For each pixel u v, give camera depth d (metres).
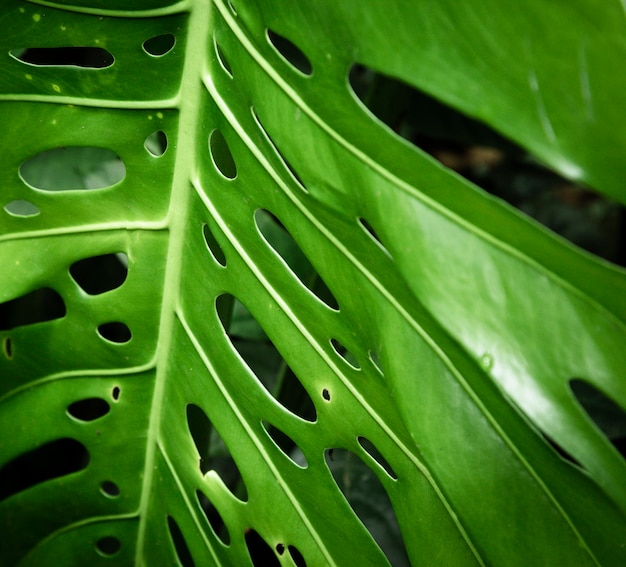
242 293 0.45
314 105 0.40
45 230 0.46
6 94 0.44
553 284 0.36
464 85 0.35
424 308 0.37
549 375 0.36
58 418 0.49
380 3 0.36
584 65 0.33
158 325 0.47
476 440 0.40
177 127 0.44
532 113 0.34
